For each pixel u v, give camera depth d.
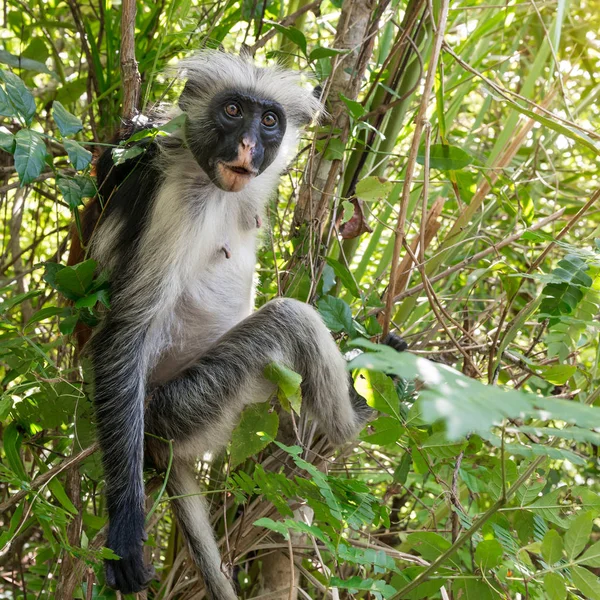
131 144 0.74
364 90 0.98
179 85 0.82
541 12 1.09
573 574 0.55
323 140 0.82
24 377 0.71
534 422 0.79
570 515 0.64
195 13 0.97
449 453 0.57
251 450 0.65
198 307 0.81
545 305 0.68
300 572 0.72
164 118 0.77
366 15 0.81
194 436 0.74
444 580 0.58
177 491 0.73
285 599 0.72
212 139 0.73
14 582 0.85
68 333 0.69
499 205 0.94
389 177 0.98
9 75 0.63
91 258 0.72
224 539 0.72
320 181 0.81
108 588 0.71
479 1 1.06
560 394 0.78
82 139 0.97
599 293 0.72
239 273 0.82
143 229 0.73
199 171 0.76
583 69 1.13
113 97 0.90
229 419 0.74
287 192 1.15
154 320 0.73
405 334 0.83
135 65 0.76
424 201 0.69
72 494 0.69
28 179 0.60
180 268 0.74
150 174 0.75
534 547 0.61
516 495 0.60
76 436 0.68
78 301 0.68
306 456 0.73
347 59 0.81
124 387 0.69
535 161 0.92
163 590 0.75
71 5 0.92
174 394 0.74
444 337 0.96
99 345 0.71
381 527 0.91
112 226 0.74
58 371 0.67
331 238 0.82
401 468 0.70
